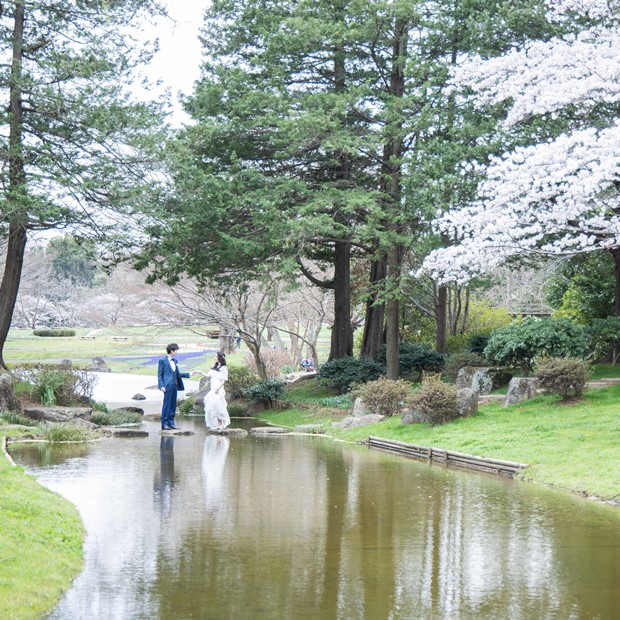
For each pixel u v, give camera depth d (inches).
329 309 1614.2
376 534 322.7
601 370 946.7
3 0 832.9
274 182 936.9
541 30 832.3
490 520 351.6
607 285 1091.9
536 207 651.5
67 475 449.7
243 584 250.4
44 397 788.6
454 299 1419.8
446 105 879.1
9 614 209.9
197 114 977.5
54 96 818.2
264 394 1031.0
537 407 689.0
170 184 896.3
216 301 1190.9
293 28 902.4
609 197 644.7
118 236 876.0
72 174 832.9
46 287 2640.3
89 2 853.8
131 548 290.8
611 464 459.2
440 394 681.0
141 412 985.5
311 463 540.1
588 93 595.5
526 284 1293.1
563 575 265.0
